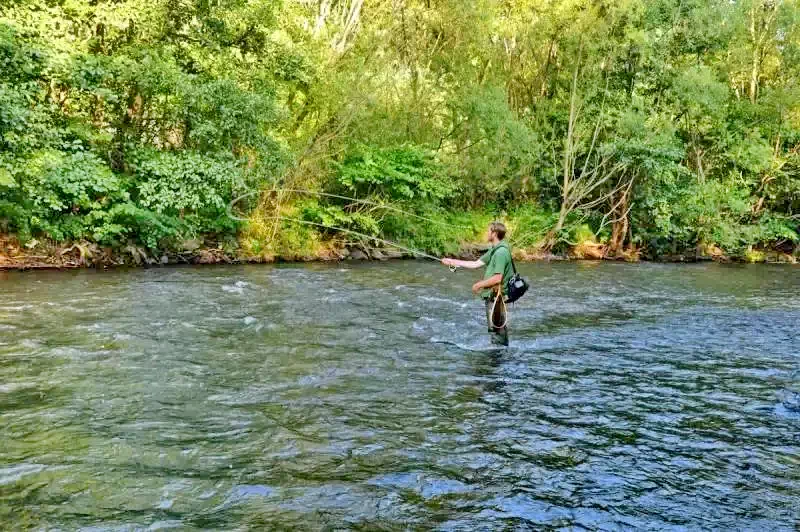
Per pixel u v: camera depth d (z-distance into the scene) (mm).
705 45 23969
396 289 12344
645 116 22516
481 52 23297
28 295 9734
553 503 3627
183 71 14859
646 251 24344
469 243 21969
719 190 24594
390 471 3973
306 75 17297
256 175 15812
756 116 26047
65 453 4023
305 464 4027
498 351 7477
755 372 6785
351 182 19203
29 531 3090
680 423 5066
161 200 14000
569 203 24188
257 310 9367
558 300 11914
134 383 5555
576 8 23516
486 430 4777
